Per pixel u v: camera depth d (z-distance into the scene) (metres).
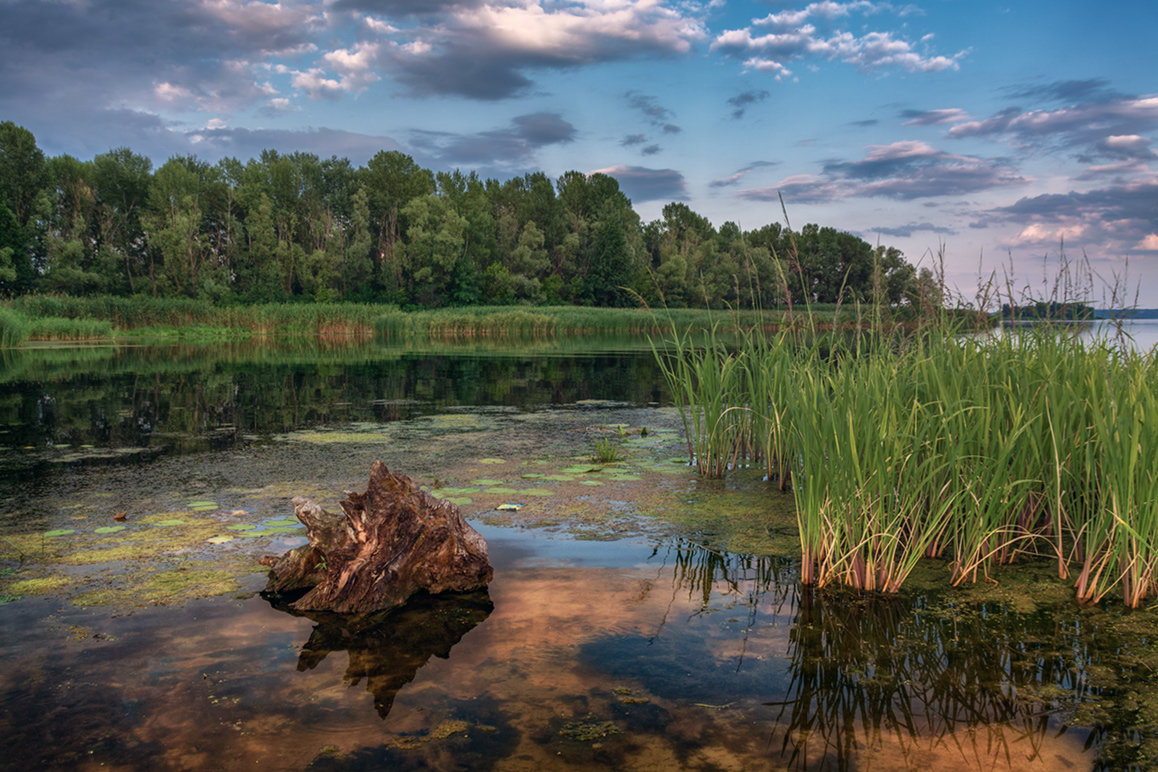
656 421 8.02
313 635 2.72
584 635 2.73
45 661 2.47
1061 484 3.74
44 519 4.16
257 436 6.98
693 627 2.80
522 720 2.13
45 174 47.09
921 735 2.07
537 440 6.80
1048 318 4.33
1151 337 4.53
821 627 2.82
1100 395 3.57
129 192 51.94
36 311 27.08
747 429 5.94
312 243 56.47
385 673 2.42
